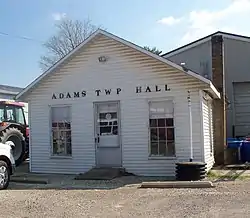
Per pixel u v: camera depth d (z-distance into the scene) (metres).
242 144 17.75
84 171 15.65
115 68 15.30
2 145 12.40
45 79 16.33
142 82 14.89
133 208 8.85
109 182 13.23
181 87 14.38
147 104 14.80
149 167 14.68
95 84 15.61
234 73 23.45
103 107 15.49
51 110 16.34
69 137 16.02
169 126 14.52
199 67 24.36
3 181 12.14
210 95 16.22
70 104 15.99
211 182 12.16
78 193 11.15
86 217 8.05
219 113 17.94
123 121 15.11
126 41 14.96
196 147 14.21
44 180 13.68
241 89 23.55
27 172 16.61
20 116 19.66
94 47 15.62
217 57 18.44
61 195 10.86
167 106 14.58
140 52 14.85
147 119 14.78
